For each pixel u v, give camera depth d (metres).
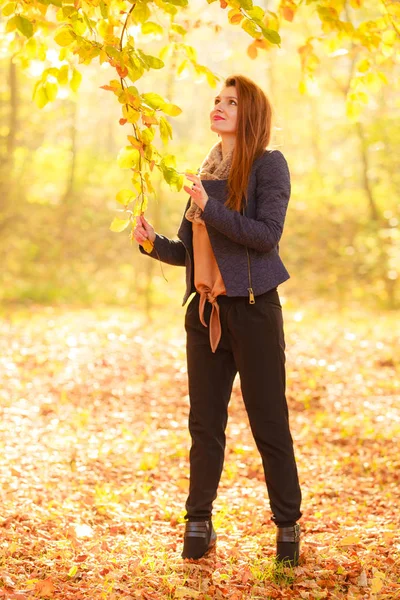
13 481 4.94
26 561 3.50
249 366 3.37
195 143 29.77
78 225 24.20
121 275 22.06
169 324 14.33
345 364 10.13
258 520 4.52
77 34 3.32
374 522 4.45
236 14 3.46
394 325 14.48
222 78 4.41
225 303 3.38
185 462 6.08
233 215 3.20
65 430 6.88
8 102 21.30
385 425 7.19
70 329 12.94
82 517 4.42
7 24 3.08
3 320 14.16
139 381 9.12
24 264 21.88
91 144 32.25
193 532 3.51
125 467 5.80
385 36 4.94
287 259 23.19
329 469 5.91
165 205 24.47
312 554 3.67
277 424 3.40
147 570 3.48
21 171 23.17
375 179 23.33
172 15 4.21
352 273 22.16
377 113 19.70
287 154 28.17
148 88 20.45
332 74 19.83
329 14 4.71
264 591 3.23
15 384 8.60
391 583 3.36
